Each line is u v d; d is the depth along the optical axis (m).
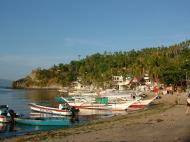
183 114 48.53
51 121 50.19
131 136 30.83
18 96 149.62
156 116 48.38
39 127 49.28
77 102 78.56
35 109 72.25
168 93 124.31
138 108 76.50
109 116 62.50
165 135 30.06
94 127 41.19
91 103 77.31
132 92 120.38
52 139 32.56
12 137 37.66
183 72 136.50
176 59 192.00
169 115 48.28
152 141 27.52
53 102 105.75
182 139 27.67
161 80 167.00
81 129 40.12
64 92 191.38
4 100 119.25
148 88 160.62
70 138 32.38
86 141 29.84
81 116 64.12
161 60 199.75
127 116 54.88
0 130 46.28
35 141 32.16
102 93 118.12
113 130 36.19
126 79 198.50
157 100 95.56
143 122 41.66
